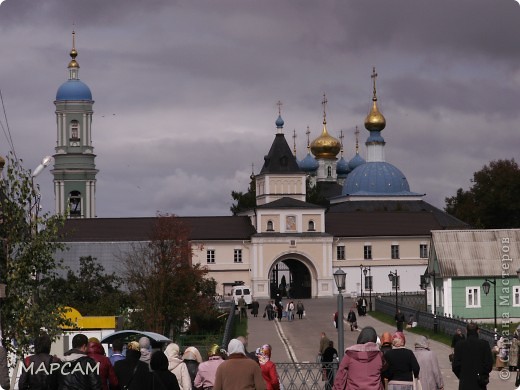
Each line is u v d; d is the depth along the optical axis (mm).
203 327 91750
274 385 31891
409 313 105188
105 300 86438
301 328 106375
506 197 175250
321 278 157375
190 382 32125
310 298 157875
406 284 161375
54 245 44281
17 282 43031
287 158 165125
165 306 86250
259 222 156750
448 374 56375
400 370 30641
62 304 45000
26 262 43156
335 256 159750
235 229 157875
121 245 128375
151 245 98250
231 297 145125
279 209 157250
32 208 43938
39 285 45250
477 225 168750
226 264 156625
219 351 32812
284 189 164000
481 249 113375
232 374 28484
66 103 170750
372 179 191125
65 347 52281
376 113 197625
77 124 171000
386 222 162500
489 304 112188
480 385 33938
